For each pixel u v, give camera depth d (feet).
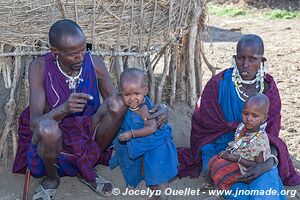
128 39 13.67
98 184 12.22
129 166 11.94
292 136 15.44
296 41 27.68
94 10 12.99
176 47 15.12
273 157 11.55
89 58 12.32
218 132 12.60
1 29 12.64
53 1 12.71
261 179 11.25
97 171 13.30
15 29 12.71
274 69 21.90
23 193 11.83
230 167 11.61
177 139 14.66
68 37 11.07
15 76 13.10
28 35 12.83
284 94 18.83
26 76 13.35
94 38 13.26
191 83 15.62
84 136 11.78
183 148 13.43
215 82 12.57
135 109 11.41
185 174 13.08
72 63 11.41
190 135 13.67
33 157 11.41
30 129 11.98
